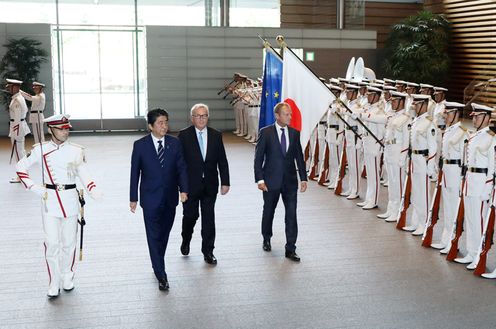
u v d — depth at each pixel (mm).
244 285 5359
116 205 8211
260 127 7047
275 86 6949
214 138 5812
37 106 11383
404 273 5672
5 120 15164
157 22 15711
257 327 4512
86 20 15242
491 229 5539
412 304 4945
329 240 6719
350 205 8383
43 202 4969
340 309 4840
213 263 5902
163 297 5082
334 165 9477
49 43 15016
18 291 5211
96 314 4742
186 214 5859
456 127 6207
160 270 5250
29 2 14906
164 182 5184
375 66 16891
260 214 7805
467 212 5848
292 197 6074
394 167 7457
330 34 16500
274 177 6031
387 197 8828
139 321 4613
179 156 5289
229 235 6879
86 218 7559
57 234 5004
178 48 15773
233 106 16203
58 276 5078
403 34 16422
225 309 4840
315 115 6723
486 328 4500
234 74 16031
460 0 16766
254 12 16250
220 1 16000
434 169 6766
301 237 6828
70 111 15594
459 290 5246
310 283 5410
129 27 15578
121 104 15922
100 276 5578
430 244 6465
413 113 8055
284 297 5090
